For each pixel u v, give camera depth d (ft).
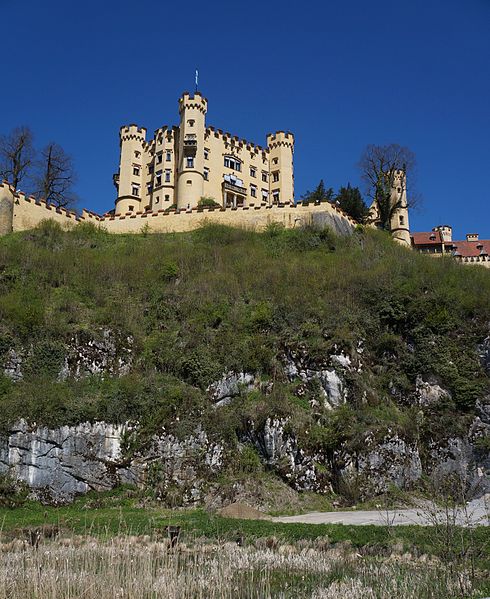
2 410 105.09
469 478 114.42
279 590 43.68
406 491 107.86
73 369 122.93
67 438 104.27
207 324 138.31
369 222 251.80
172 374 125.39
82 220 206.59
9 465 101.45
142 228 205.36
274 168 277.44
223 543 61.77
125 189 262.47
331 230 192.13
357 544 63.00
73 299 144.46
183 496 101.35
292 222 199.41
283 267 163.22
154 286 154.30
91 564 45.06
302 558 54.65
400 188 256.32
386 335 137.39
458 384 127.54
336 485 106.63
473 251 311.88
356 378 123.44
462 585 41.55
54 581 41.14
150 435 107.96
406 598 39.86
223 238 190.70
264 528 72.59
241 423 112.88
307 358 124.36
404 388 129.39
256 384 122.11
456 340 137.49
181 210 207.21
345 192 253.65
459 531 48.08
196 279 157.79
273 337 130.72
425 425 120.98
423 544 58.95
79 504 100.27
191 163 250.37
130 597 39.93
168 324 141.08
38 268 155.74
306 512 99.25
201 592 40.91
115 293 150.61
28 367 120.57
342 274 156.97
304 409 116.57
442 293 145.69
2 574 43.09
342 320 135.03
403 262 167.12
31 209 194.08
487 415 123.03
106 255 175.63
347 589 42.45
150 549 52.39
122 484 103.96
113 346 128.88
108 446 106.42
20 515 92.63
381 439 110.63
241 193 261.24
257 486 103.65
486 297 145.38
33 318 127.95
